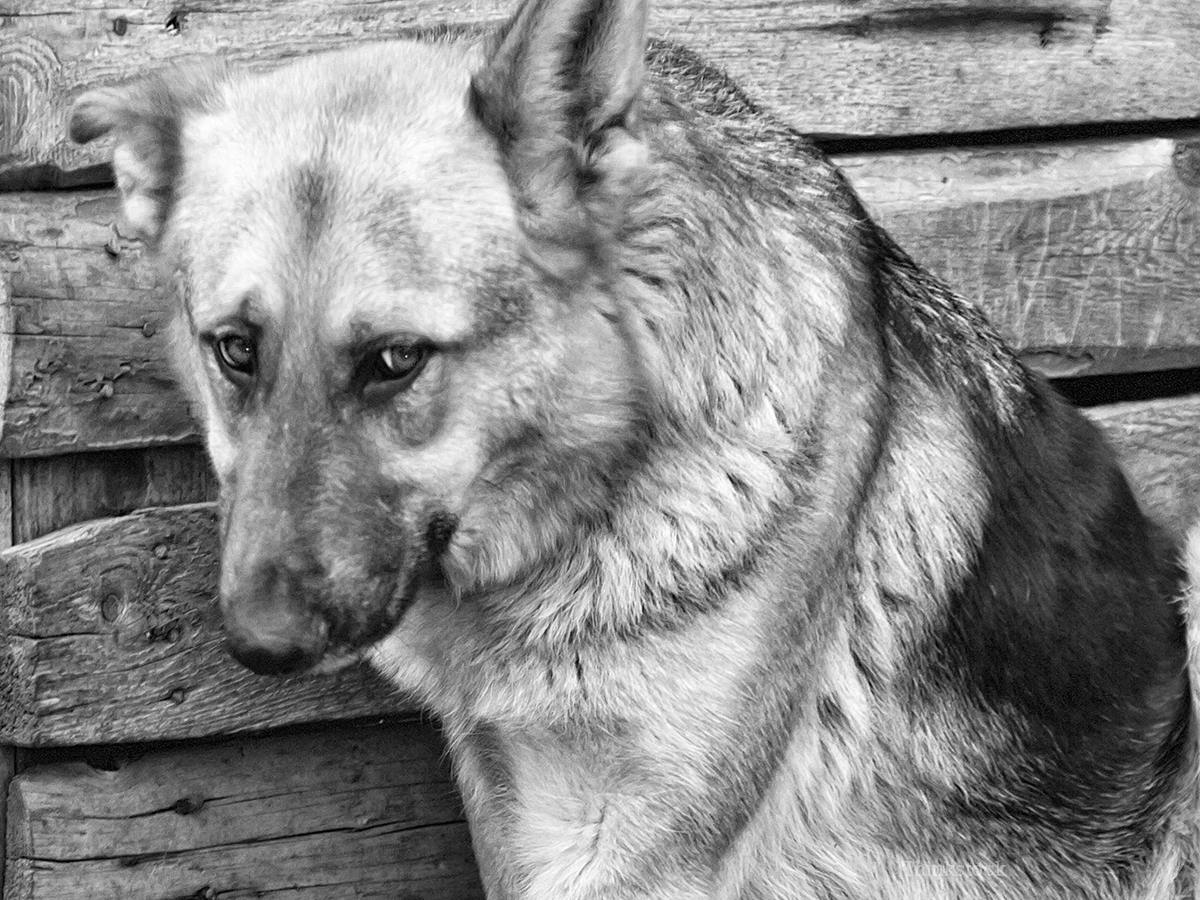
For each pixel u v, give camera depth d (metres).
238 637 1.21
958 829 1.44
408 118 1.25
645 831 1.34
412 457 1.24
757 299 1.33
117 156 1.31
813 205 1.40
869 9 1.59
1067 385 1.72
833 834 1.42
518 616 1.34
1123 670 1.46
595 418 1.29
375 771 1.55
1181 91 1.67
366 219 1.22
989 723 1.43
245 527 1.21
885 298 1.42
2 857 1.47
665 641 1.32
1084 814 1.46
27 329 1.42
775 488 1.33
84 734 1.45
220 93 1.30
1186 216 1.67
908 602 1.40
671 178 1.31
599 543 1.32
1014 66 1.63
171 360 1.37
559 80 1.24
